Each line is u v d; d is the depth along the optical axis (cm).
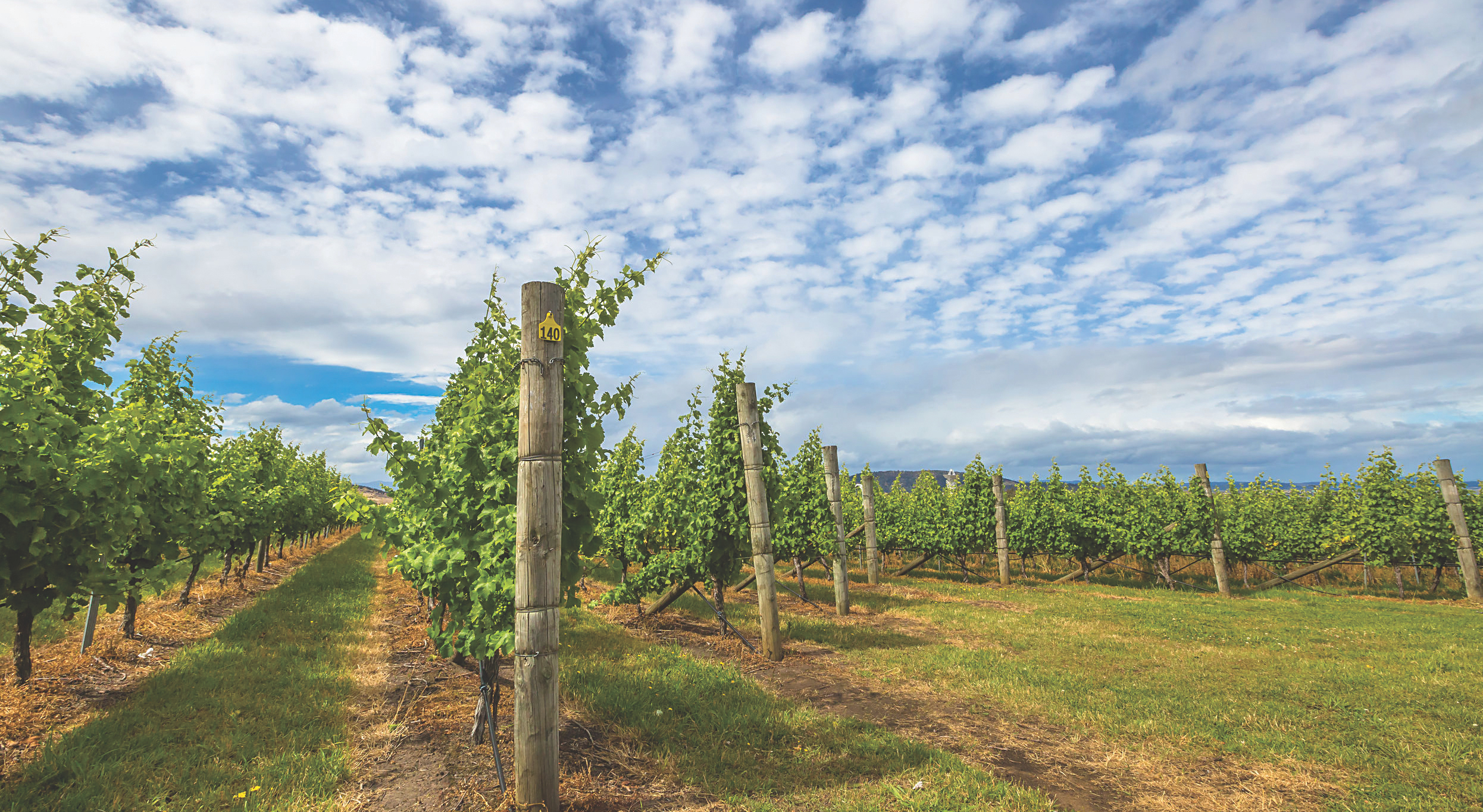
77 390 545
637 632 960
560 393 420
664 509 1124
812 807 400
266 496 1252
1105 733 540
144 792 386
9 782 392
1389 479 1680
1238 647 891
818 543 1365
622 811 388
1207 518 1694
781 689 673
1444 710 591
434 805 387
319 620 921
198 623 894
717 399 962
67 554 446
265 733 484
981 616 1155
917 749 490
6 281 457
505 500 495
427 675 675
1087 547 1956
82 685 584
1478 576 1490
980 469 2000
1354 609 1296
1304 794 428
